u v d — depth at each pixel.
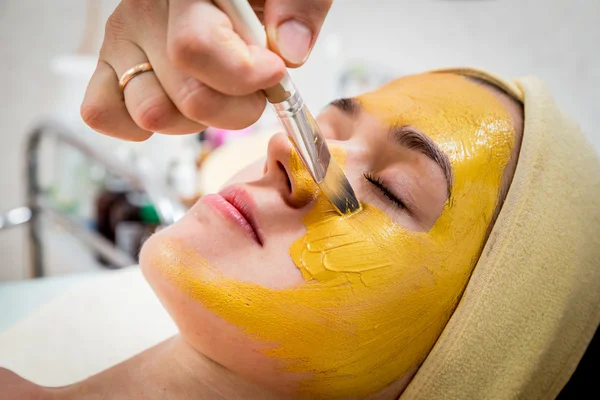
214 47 0.33
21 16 1.62
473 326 0.54
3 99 1.68
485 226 0.56
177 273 0.51
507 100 0.64
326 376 0.53
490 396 0.55
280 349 0.51
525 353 0.55
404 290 0.53
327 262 0.51
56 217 1.33
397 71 1.68
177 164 1.58
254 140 1.22
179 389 0.57
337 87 1.69
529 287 0.55
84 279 1.19
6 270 1.80
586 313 0.59
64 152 1.65
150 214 1.55
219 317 0.50
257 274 0.50
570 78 1.49
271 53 0.35
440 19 1.61
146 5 0.39
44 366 0.79
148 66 0.39
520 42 1.53
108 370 0.62
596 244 0.59
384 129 0.58
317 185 0.52
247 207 0.53
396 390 0.58
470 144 0.57
